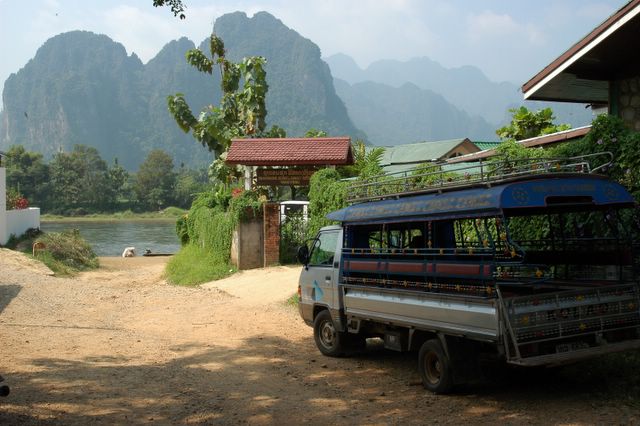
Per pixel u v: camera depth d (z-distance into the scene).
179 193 150.75
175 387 8.80
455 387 7.95
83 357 10.83
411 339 8.45
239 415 7.46
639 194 9.09
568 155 10.34
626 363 8.21
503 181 7.30
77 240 35.16
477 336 7.14
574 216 8.91
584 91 13.55
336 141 25.39
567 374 8.38
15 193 40.03
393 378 9.10
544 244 9.04
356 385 8.78
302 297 11.29
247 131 35.94
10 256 27.73
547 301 6.94
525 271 8.19
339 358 10.57
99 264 35.19
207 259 26.45
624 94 12.17
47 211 136.50
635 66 11.84
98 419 7.25
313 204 19.53
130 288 22.55
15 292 19.72
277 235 22.92
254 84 36.16
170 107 36.81
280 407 7.79
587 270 8.42
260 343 12.02
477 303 7.12
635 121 11.95
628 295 7.43
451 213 7.73
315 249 11.09
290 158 24.73
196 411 7.63
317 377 9.30
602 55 11.70
